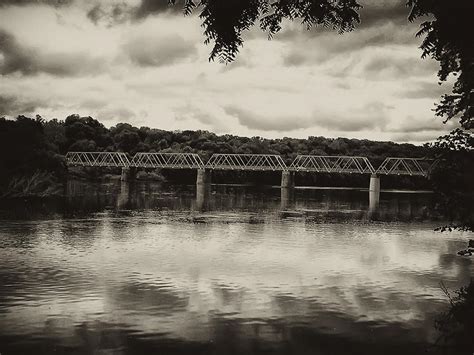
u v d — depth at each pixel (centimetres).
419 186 19575
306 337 1563
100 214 5938
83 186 12662
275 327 1656
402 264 2858
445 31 827
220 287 2219
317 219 5978
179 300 1980
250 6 788
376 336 1573
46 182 8612
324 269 2681
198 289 2177
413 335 1580
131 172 18150
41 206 6500
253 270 2631
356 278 2450
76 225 4647
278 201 9994
